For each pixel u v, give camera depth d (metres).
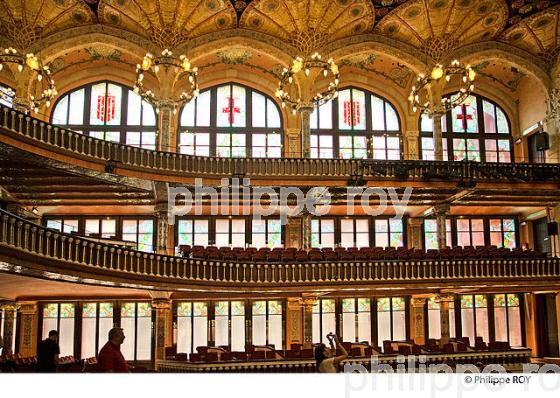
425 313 29.38
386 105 30.75
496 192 26.81
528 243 31.00
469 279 24.69
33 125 18.86
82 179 22.42
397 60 27.89
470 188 25.70
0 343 19.11
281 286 22.97
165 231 24.52
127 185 23.28
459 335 29.70
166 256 20.41
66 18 25.05
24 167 20.59
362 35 27.59
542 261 25.61
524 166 26.47
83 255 16.98
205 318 28.03
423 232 30.47
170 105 25.39
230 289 22.22
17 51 23.66
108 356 6.72
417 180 25.50
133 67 28.50
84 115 28.33
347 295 25.38
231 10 25.70
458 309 29.92
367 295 25.55
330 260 23.78
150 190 24.33
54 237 15.69
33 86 26.84
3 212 13.25
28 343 25.44
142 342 27.28
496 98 31.38
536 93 29.91
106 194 24.89
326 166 25.41
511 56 28.56
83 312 27.28
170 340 27.39
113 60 28.19
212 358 20.53
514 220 31.39
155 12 25.14
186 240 28.75
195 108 29.31
